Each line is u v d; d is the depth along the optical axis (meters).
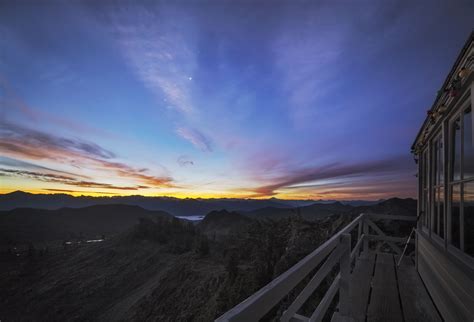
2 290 141.12
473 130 2.26
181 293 79.94
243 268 56.03
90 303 118.69
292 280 1.65
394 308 3.69
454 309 2.94
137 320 80.62
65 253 197.25
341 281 3.04
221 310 45.50
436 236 3.98
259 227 78.38
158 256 153.75
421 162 5.50
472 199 2.63
